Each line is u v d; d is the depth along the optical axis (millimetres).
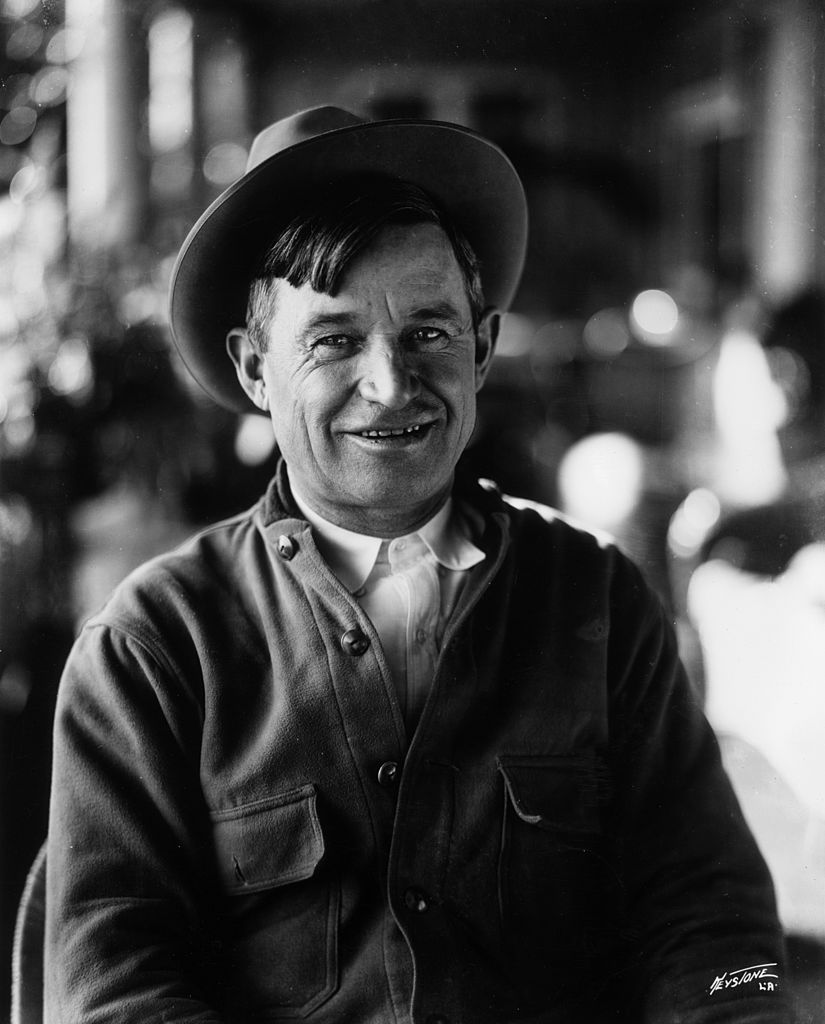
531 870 1007
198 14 2980
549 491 2736
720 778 1129
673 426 3158
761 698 1806
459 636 1016
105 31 2193
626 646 1113
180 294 1094
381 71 3494
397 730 998
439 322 973
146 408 2129
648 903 1068
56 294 2016
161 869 972
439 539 1070
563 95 3793
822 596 1952
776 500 2277
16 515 1922
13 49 1866
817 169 3000
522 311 3854
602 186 3836
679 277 3549
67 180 1989
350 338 965
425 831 979
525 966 1000
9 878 1467
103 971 931
